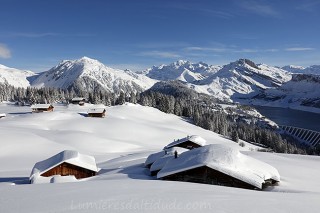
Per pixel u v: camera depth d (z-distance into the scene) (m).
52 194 13.43
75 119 122.81
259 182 24.44
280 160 41.47
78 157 38.31
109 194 13.67
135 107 173.38
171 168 27.27
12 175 42.66
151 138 109.88
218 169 25.33
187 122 172.62
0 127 81.56
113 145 81.19
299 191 24.44
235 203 12.22
